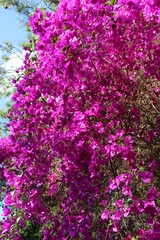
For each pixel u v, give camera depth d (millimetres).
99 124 2855
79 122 2941
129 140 2584
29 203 3188
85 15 2451
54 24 2566
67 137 3062
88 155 2916
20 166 3469
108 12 2457
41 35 2721
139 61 3293
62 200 3316
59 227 3162
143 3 2484
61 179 3461
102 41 2789
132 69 3180
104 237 2732
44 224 3484
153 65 3174
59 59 2520
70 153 3029
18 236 3260
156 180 2820
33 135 3447
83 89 3066
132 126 3027
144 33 3080
